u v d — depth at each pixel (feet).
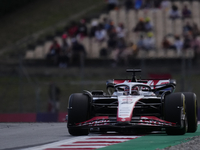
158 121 75.97
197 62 229.66
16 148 61.41
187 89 206.69
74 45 243.81
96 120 77.51
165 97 79.15
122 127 74.33
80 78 235.20
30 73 241.96
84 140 70.69
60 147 60.95
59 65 243.40
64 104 213.87
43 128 111.34
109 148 58.70
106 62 236.02
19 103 210.38
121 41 247.50
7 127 117.08
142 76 215.31
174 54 233.14
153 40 248.52
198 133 85.15
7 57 262.26
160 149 56.08
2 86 237.86
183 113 77.77
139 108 82.58
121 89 95.20
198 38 247.09
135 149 57.52
